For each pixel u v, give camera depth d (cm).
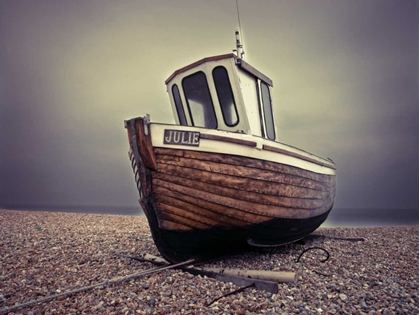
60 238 948
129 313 368
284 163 572
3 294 443
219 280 478
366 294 428
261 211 539
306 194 649
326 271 544
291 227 620
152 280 478
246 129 584
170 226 511
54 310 380
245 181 514
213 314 363
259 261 607
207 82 605
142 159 476
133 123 474
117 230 1162
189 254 564
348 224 2031
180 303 393
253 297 414
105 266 596
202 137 488
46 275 538
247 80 621
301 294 427
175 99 675
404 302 402
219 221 518
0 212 1941
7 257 676
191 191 490
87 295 427
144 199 493
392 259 636
